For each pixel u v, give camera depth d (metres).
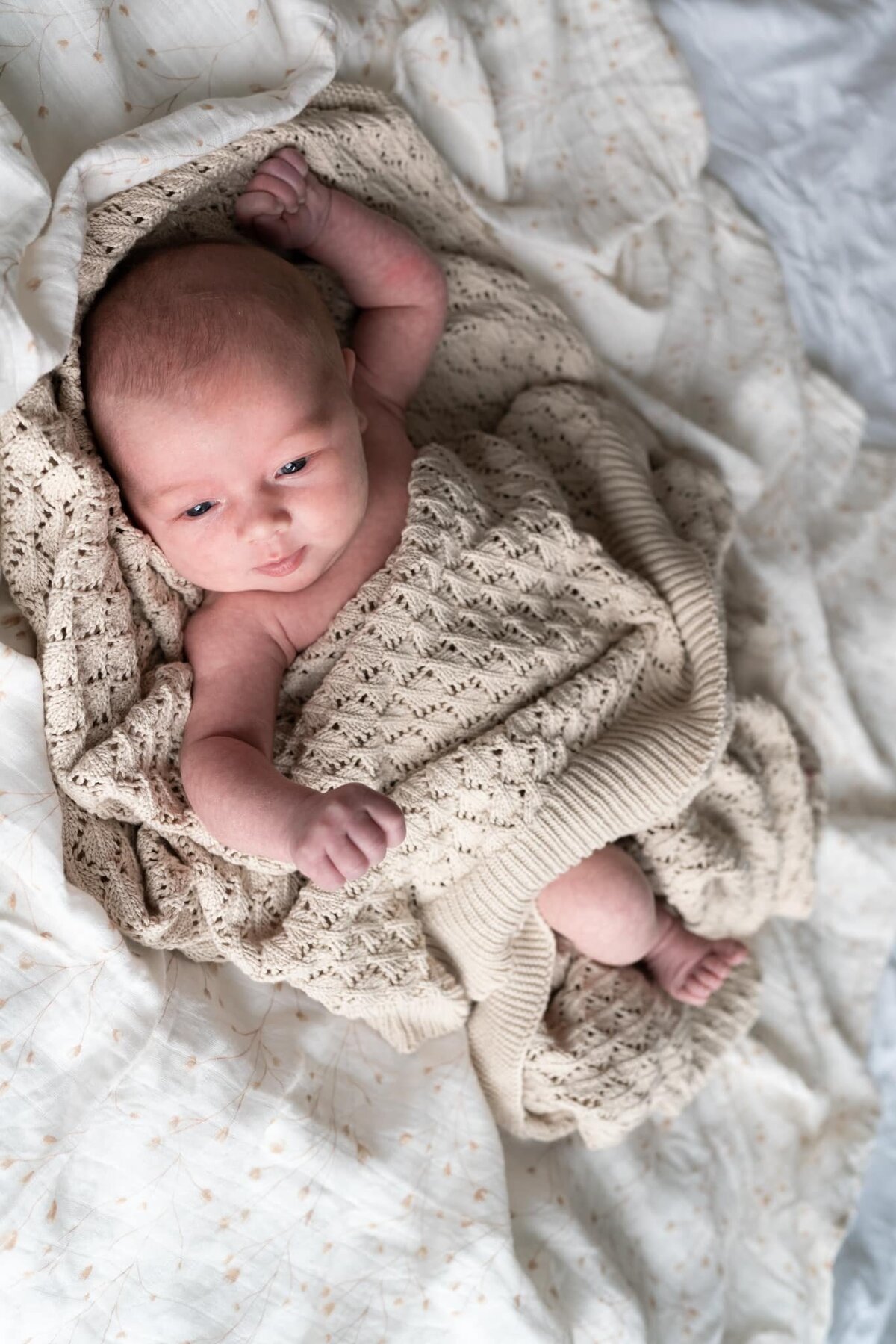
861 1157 1.73
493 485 1.46
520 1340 1.39
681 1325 1.58
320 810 1.11
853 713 1.78
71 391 1.16
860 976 1.81
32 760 1.13
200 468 1.17
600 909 1.44
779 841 1.64
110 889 1.22
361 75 1.44
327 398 1.23
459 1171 1.43
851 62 1.78
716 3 1.74
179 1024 1.27
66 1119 1.18
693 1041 1.60
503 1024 1.47
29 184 1.03
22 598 1.17
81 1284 1.23
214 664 1.31
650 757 1.38
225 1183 1.29
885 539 1.85
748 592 1.76
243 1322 1.31
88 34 1.13
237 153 1.27
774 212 1.81
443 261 1.55
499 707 1.34
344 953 1.32
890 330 1.84
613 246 1.66
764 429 1.78
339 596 1.34
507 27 1.61
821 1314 1.66
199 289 1.19
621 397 1.71
